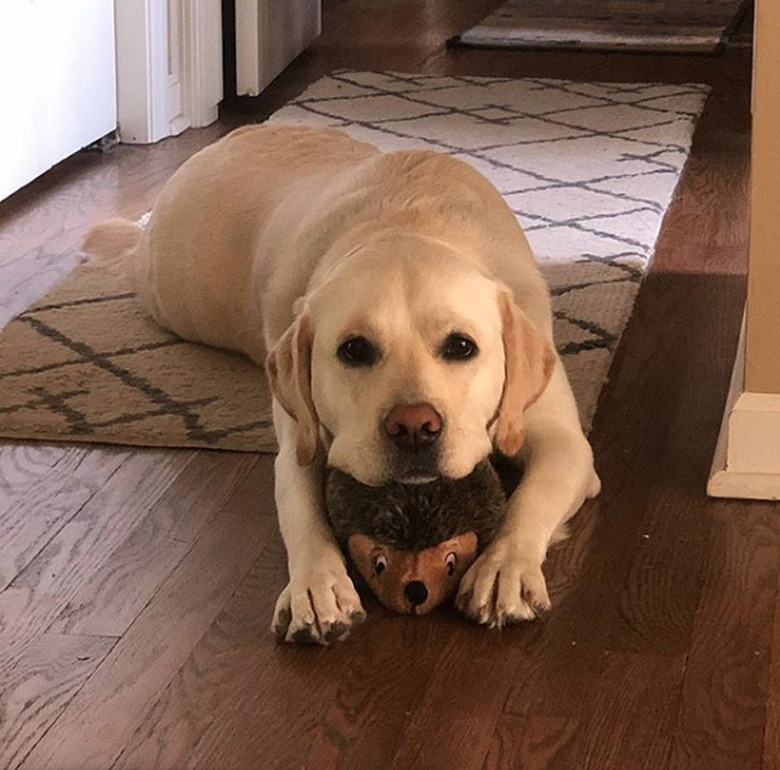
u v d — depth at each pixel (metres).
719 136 2.87
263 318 1.66
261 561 1.43
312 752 1.16
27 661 1.28
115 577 1.41
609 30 3.82
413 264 1.31
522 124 2.93
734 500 1.54
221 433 1.68
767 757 1.15
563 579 1.40
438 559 1.32
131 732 1.18
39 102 2.53
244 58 3.15
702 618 1.34
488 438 1.32
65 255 2.27
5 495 1.56
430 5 4.18
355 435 1.29
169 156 2.81
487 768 1.13
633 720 1.19
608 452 1.64
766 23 1.42
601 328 1.93
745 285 2.11
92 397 1.76
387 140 2.81
